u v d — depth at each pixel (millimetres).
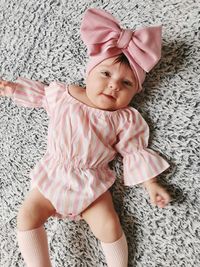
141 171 1069
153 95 1125
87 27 1044
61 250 1156
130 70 1032
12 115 1272
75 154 1069
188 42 1115
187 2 1141
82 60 1214
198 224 1051
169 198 1044
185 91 1103
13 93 1175
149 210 1096
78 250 1146
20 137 1253
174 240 1066
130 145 1087
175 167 1083
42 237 1066
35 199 1077
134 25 1177
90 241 1139
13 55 1297
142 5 1181
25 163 1237
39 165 1110
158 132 1107
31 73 1265
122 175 1129
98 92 1044
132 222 1107
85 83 1196
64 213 1063
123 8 1199
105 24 1032
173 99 1109
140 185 1109
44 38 1267
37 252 1052
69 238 1156
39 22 1281
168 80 1120
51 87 1152
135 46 1020
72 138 1070
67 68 1227
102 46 1039
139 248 1094
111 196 1112
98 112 1077
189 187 1067
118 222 1061
